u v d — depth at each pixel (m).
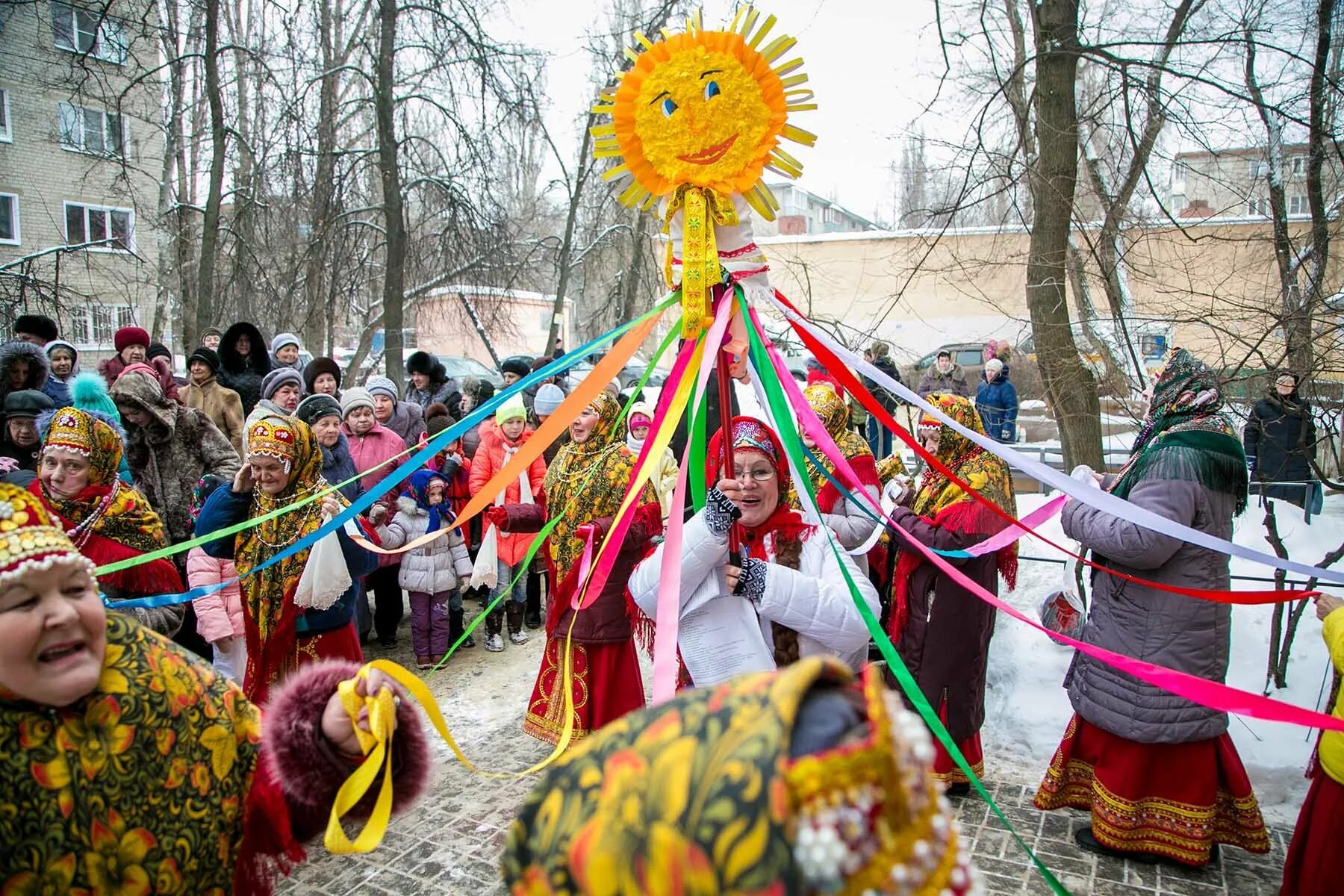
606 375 2.65
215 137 11.77
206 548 3.82
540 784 1.03
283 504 3.79
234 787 1.73
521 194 17.06
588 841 0.93
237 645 4.45
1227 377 4.56
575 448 4.56
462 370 19.38
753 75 2.64
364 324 15.31
